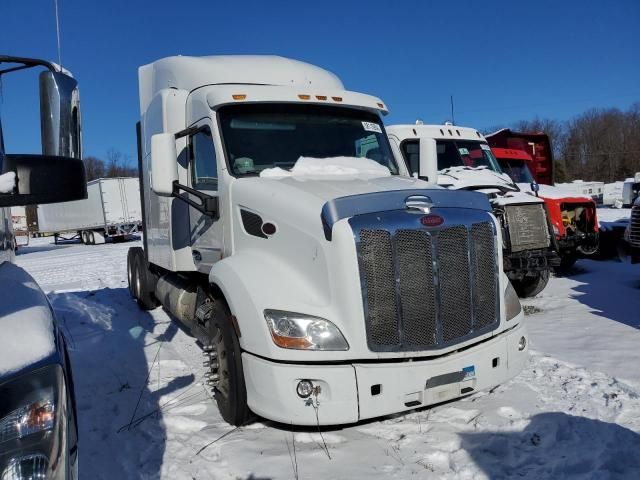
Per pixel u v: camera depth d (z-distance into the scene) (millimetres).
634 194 19922
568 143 85875
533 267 7883
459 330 3760
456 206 3879
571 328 6449
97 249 30203
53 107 2418
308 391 3469
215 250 4992
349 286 3496
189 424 4207
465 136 9867
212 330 4367
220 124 4859
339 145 5234
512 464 3439
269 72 5547
